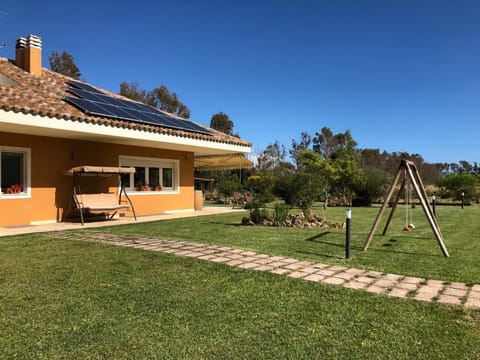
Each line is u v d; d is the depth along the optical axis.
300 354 3.12
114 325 3.67
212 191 32.41
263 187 23.56
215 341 3.35
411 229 10.77
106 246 7.68
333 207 22.11
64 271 5.64
